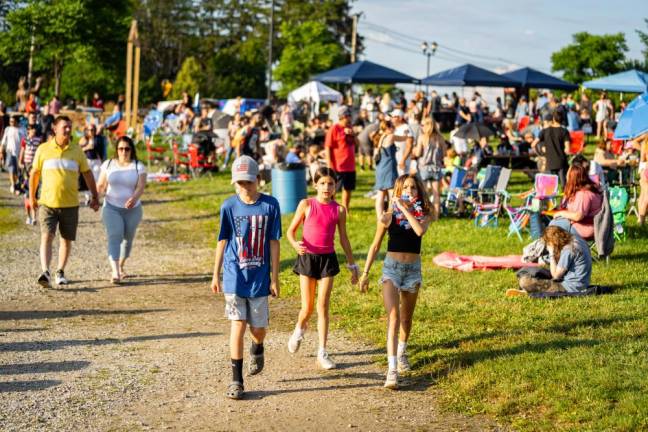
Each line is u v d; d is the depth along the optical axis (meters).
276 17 107.25
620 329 8.18
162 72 107.19
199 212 18.64
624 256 12.03
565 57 59.66
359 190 20.50
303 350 8.18
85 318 9.61
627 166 18.20
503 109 36.12
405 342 7.41
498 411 6.29
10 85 79.19
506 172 15.64
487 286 10.38
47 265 11.08
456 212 16.19
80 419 6.34
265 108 29.61
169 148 31.56
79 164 11.21
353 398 6.77
